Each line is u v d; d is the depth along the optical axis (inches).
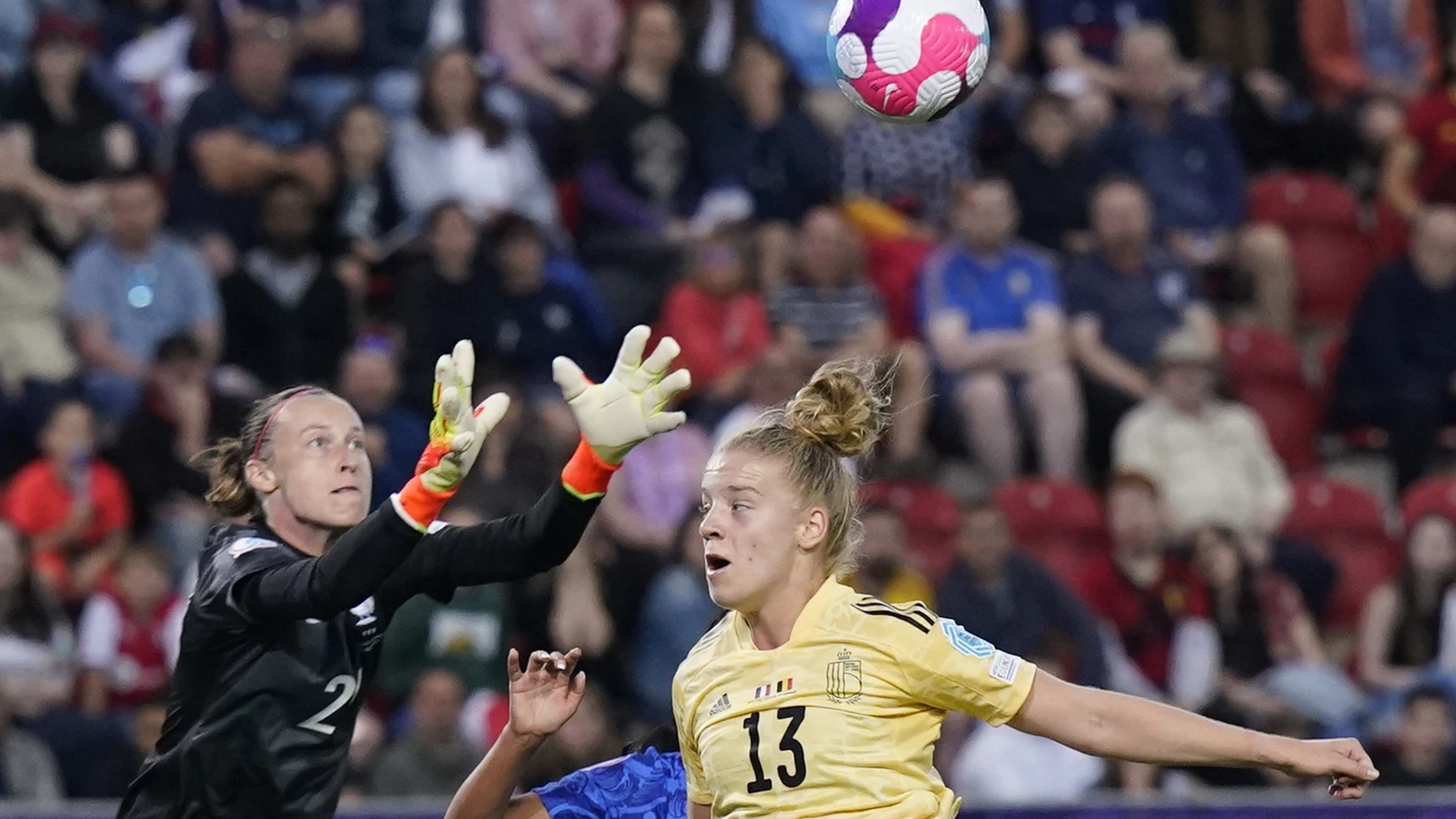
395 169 1563.7
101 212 1524.4
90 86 1563.7
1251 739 546.3
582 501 572.4
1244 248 1644.9
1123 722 552.1
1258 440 1449.3
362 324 1518.2
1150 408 1443.2
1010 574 1245.7
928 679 554.6
